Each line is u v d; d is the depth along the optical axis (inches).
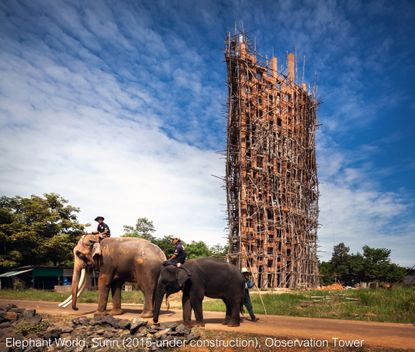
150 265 544.7
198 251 2212.1
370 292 916.0
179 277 476.7
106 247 571.2
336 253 3218.5
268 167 1722.4
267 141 1696.6
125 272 560.7
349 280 3181.6
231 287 502.6
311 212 1931.6
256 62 1729.8
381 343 407.5
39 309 696.4
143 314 537.6
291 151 1834.4
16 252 1726.1
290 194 1758.1
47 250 1827.0
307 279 1775.3
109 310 621.9
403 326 535.2
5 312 524.1
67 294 1083.3
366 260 3046.3
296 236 1749.5
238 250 1541.6
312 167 1987.0
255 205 1594.5
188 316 490.6
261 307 782.5
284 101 1849.2
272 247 1626.5
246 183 1601.9
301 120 1946.4
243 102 1651.1
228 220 1562.5
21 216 1833.2
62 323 503.8
